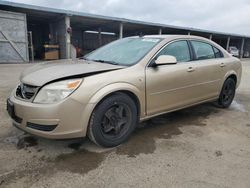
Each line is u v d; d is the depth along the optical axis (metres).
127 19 18.66
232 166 2.38
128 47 3.47
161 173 2.23
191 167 2.35
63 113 2.31
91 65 2.88
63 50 17.69
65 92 2.33
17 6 13.42
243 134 3.26
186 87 3.50
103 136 2.64
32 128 2.39
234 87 4.66
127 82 2.72
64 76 2.42
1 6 13.42
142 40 3.54
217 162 2.46
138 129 3.36
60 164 2.35
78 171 2.24
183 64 3.45
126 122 2.87
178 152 2.66
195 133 3.25
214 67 3.98
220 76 4.18
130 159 2.48
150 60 3.05
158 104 3.16
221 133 3.27
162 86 3.13
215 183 2.09
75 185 2.02
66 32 16.34
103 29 24.61
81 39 26.11
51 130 2.33
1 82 6.71
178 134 3.20
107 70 2.67
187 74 3.46
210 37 28.25
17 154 2.53
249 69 13.79
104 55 3.51
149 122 3.66
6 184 2.01
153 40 3.42
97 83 2.48
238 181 2.13
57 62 3.28
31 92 2.46
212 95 4.12
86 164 2.37
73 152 2.61
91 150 2.67
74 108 2.35
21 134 3.04
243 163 2.45
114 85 2.59
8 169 2.23
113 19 17.72
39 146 2.72
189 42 3.71
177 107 3.48
